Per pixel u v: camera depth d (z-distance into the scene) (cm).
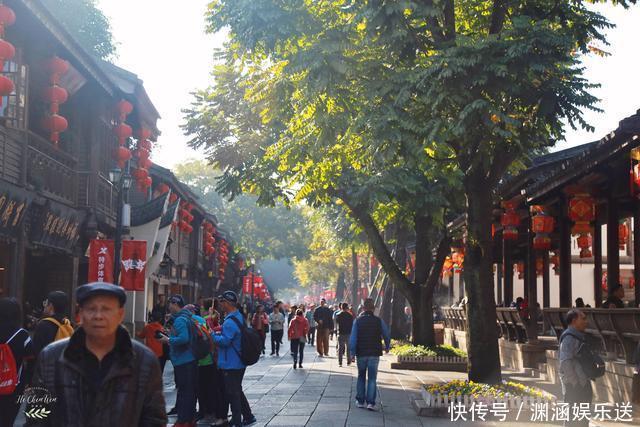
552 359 1744
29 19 1476
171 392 1582
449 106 1202
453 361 2209
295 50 1254
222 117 2344
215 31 1287
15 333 734
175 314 1123
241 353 1094
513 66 1144
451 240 2395
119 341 391
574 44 1193
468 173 1380
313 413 1309
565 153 1719
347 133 1273
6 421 729
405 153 1220
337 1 1259
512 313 2178
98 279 1834
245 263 7656
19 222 1546
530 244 2028
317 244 6219
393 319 3241
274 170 2184
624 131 1089
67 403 380
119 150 2025
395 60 1267
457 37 1170
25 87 1580
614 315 1295
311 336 3588
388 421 1226
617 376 1312
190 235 4659
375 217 2386
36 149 1653
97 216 2050
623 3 1305
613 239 1593
